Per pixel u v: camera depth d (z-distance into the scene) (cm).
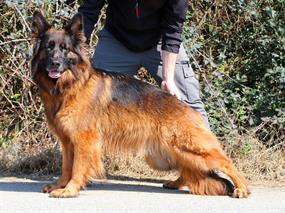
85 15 700
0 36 936
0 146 888
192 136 645
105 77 657
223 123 886
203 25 991
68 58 623
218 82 931
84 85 634
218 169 649
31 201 605
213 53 998
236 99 920
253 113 924
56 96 632
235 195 644
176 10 679
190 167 654
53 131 652
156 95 661
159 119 650
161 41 714
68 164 657
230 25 996
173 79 704
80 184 636
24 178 780
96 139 641
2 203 594
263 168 820
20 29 931
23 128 913
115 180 775
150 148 660
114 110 651
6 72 927
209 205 599
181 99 725
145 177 806
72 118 631
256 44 975
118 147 662
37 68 635
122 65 723
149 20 697
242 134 889
